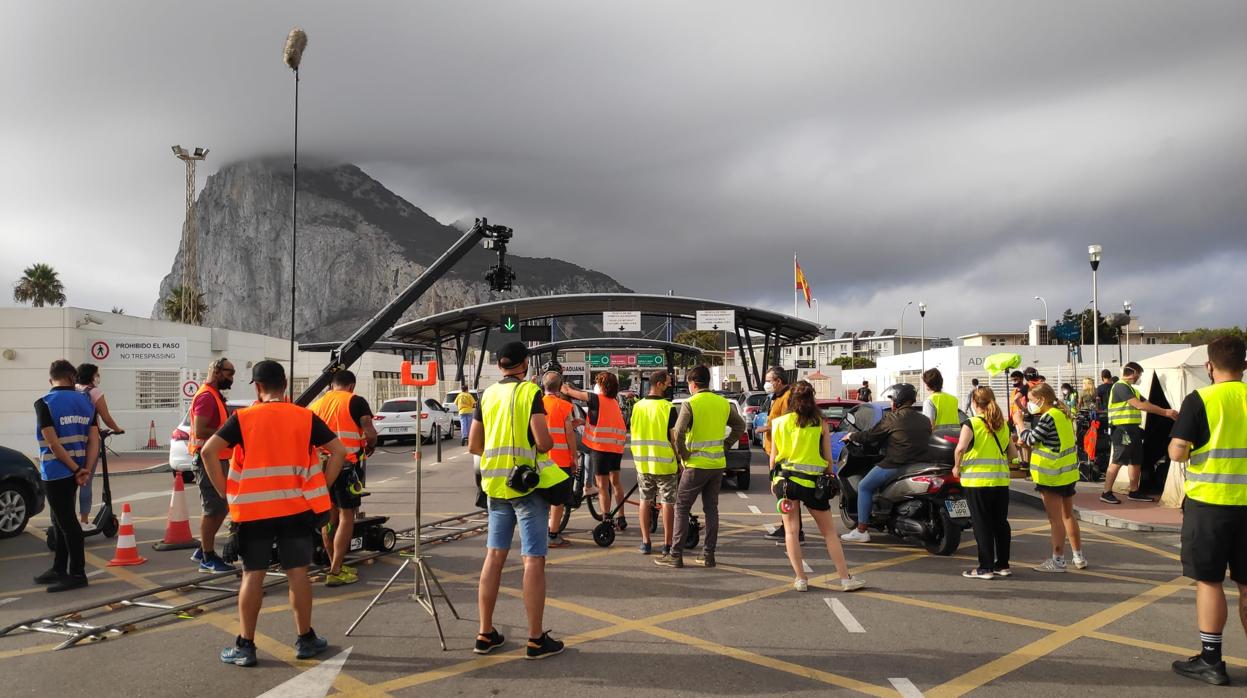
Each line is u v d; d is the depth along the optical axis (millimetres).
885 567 7664
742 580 7121
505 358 5223
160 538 9523
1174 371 11766
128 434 22969
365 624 5754
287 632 5590
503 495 4945
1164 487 11188
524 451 4961
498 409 5035
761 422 19719
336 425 7000
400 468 18016
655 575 7324
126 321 23141
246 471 4855
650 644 5258
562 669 4777
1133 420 11227
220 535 9555
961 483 7254
